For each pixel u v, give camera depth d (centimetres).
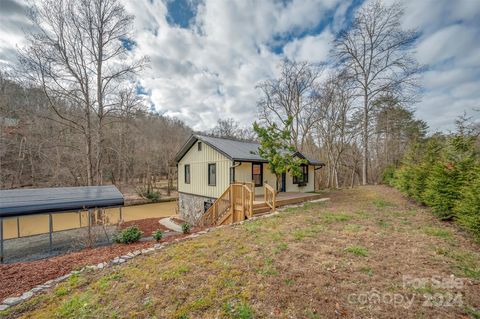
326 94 1917
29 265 435
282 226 546
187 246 445
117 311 257
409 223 559
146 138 2219
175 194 2289
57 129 1456
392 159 2020
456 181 558
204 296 272
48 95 1136
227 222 839
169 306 259
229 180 1016
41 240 766
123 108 1340
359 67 1694
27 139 1552
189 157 1319
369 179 2270
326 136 2105
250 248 411
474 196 427
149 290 294
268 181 1144
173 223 1184
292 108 2159
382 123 1967
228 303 256
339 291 268
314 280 293
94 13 1219
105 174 2077
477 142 764
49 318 257
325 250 390
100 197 752
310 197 990
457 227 512
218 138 1279
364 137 1705
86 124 1288
